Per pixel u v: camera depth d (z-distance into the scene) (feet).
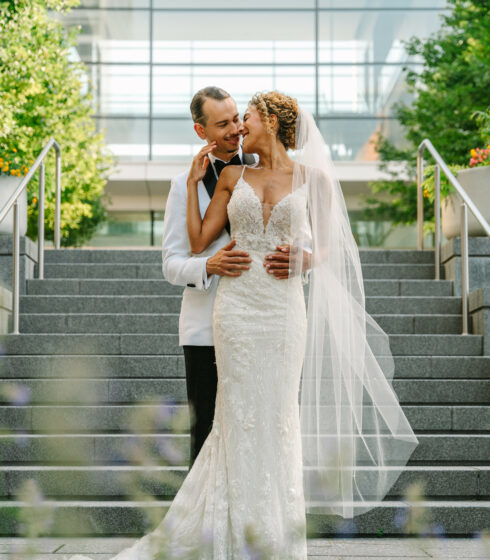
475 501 14.23
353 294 11.80
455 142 43.45
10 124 33.81
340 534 13.37
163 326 20.68
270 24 69.67
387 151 54.85
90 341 19.44
